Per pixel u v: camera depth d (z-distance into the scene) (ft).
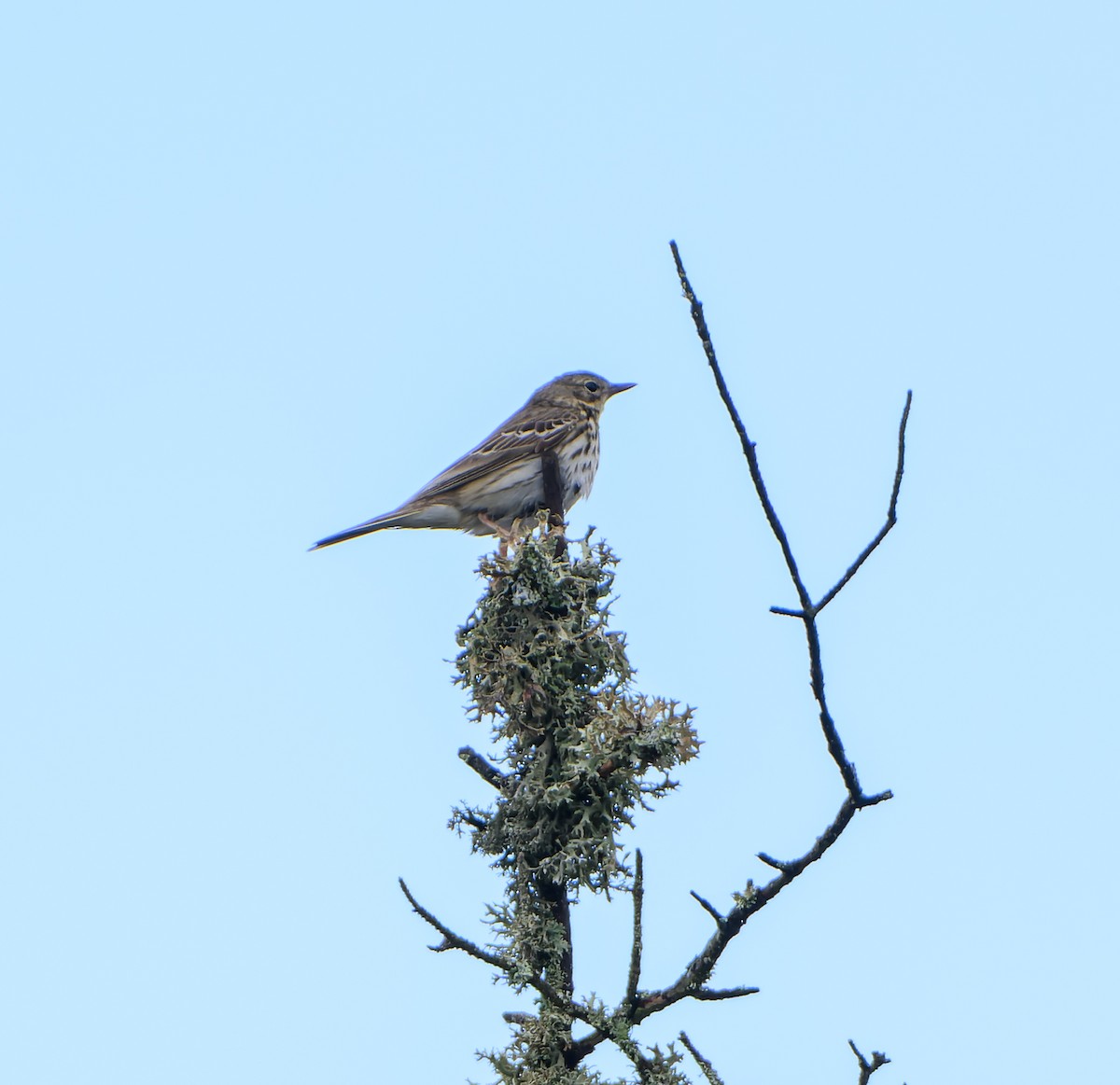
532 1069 34.24
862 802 28.66
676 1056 32.89
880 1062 30.32
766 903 30.09
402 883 33.30
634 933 31.83
